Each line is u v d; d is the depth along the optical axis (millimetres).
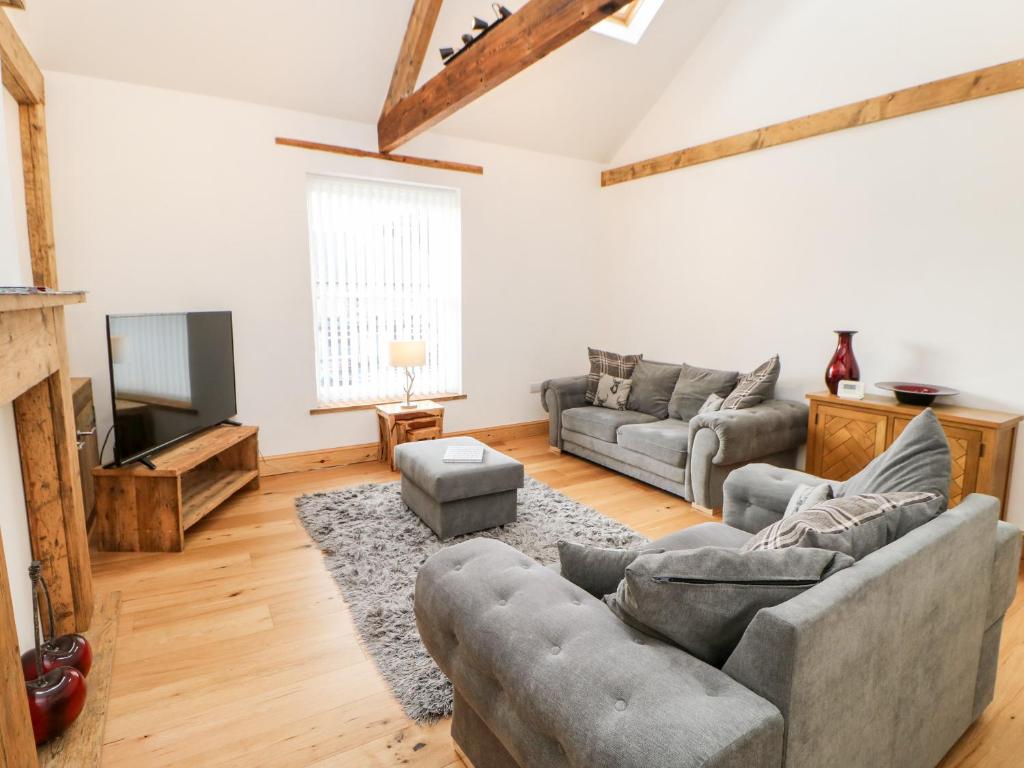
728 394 4121
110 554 2900
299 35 3533
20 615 1881
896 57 3324
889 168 3406
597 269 5617
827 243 3758
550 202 5223
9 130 2812
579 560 1518
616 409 4668
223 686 1930
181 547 2924
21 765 1132
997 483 2873
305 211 4078
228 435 3512
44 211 3098
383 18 3619
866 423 3273
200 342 3449
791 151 3920
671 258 4895
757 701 1006
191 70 3514
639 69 4520
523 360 5301
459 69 3094
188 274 3729
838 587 1111
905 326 3400
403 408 4395
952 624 1466
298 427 4262
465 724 1546
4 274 1626
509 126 4707
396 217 4516
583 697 1059
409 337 4699
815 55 3721
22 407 1989
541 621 1289
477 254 4891
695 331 4738
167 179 3605
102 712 1782
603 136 5121
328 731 1739
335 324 4359
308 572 2723
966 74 3035
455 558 1636
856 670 1139
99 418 3506
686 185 4699
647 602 1144
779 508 2326
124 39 3236
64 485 2086
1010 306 2973
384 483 3982
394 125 3932
